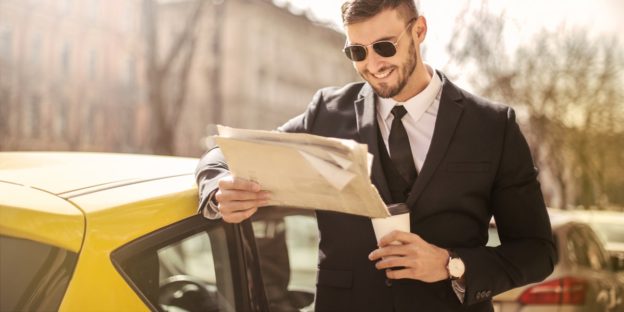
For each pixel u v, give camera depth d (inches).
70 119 1252.5
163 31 1379.2
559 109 917.2
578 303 159.9
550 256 76.6
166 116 620.7
